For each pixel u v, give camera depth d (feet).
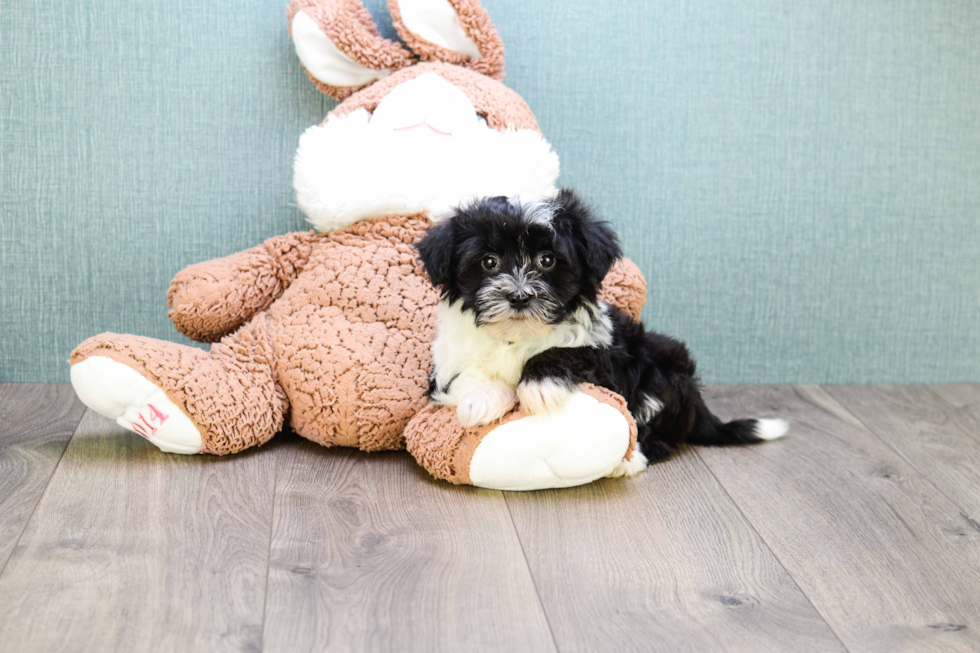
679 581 4.46
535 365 5.28
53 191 7.21
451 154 6.25
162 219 7.34
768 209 7.79
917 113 7.76
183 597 4.12
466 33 6.77
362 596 4.19
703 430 6.46
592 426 5.27
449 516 5.10
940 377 8.11
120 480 5.43
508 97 6.71
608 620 4.08
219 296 6.31
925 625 4.13
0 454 5.79
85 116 7.13
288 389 6.07
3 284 7.30
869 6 7.55
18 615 3.92
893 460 6.30
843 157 7.77
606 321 5.68
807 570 4.63
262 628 3.91
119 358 5.58
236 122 7.26
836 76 7.63
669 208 7.70
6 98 7.05
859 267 7.96
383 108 6.43
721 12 7.45
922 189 7.89
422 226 6.35
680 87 7.52
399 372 5.97
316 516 5.04
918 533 5.11
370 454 6.07
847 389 7.98
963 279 8.03
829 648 3.91
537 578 4.43
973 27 7.66
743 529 5.08
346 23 6.72
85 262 7.35
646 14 7.39
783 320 7.98
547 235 5.08
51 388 7.28
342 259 6.32
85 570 4.33
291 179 7.38
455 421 5.42
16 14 6.95
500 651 3.81
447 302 5.58
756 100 7.61
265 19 7.13
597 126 7.52
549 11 7.30
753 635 3.99
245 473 5.63
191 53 7.13
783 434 6.68
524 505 5.30
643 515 5.22
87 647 3.72
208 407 5.71
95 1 6.98
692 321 7.91
